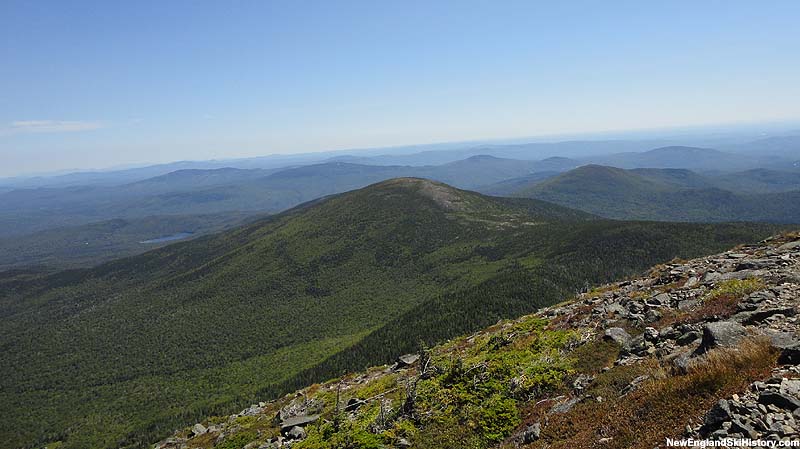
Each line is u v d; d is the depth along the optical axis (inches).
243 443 1227.9
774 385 406.9
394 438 783.1
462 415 772.6
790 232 1192.8
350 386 1445.6
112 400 7367.1
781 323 573.0
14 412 7298.2
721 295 788.6
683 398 466.3
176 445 1473.9
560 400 695.7
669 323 793.6
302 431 1093.1
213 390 7076.8
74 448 5861.2
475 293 7150.6
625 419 498.0
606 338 848.3
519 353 947.3
